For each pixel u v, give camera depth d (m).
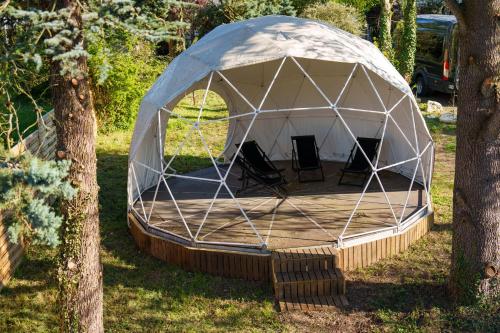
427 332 7.04
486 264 7.23
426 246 9.59
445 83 21.77
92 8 5.42
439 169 13.95
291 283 7.88
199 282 8.55
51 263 9.24
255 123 14.57
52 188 5.08
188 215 10.52
